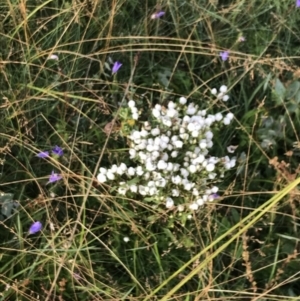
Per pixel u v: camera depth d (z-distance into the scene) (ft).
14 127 1.37
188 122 1.27
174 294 1.25
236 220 1.32
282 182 1.34
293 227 1.33
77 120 1.34
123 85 1.40
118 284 1.28
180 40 1.39
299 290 1.31
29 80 1.39
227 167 1.28
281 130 1.39
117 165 1.34
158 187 1.24
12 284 1.24
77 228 1.30
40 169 1.37
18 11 1.42
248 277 1.25
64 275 1.26
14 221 1.31
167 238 1.29
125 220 1.28
